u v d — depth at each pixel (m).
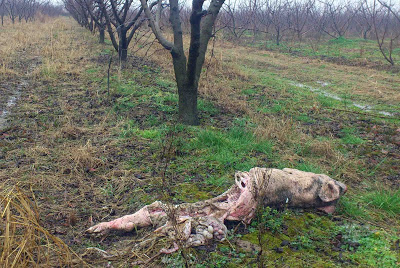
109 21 14.23
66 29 28.11
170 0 7.53
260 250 3.73
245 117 8.45
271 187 4.30
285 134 6.95
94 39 21.23
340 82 13.41
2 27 27.88
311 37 27.11
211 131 6.95
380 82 13.49
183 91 7.61
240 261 3.60
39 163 5.71
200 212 4.16
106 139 6.75
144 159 5.98
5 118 7.84
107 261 3.64
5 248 3.01
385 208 4.68
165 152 6.12
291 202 4.45
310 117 8.98
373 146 7.07
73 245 3.90
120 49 13.44
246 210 4.12
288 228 4.17
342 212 4.55
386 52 20.16
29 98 9.34
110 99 9.30
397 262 3.62
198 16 6.56
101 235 4.05
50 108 8.62
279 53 20.77
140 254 3.70
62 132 6.96
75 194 4.97
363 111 9.77
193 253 3.69
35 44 18.59
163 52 15.33
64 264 3.52
